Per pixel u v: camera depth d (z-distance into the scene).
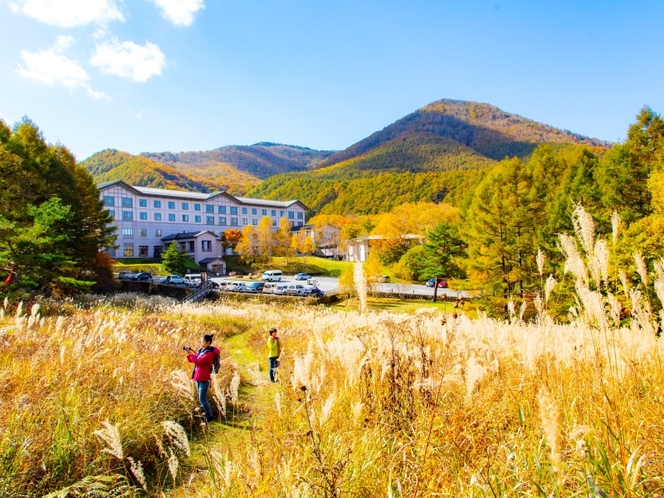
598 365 3.58
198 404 6.11
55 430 4.49
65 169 31.97
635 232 16.11
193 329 15.55
